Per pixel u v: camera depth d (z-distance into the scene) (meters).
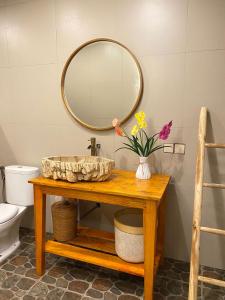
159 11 1.68
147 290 1.43
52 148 2.15
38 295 1.52
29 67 2.11
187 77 1.68
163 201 1.73
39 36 2.03
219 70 1.61
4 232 1.87
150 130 1.82
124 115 1.86
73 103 1.99
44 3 1.97
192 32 1.63
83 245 1.77
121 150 1.92
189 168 1.77
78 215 2.12
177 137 1.76
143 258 1.54
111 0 1.78
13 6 2.07
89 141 2.01
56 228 1.82
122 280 1.67
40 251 1.69
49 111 2.11
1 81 2.24
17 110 2.23
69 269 1.78
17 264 1.83
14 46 2.13
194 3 1.60
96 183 1.55
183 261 1.89
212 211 1.75
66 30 1.94
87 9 1.85
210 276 1.71
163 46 1.70
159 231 1.77
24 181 2.09
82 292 1.55
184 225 1.85
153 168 1.85
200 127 1.50
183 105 1.72
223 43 1.57
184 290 1.58
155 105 1.78
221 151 1.68
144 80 1.78
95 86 1.91
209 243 1.80
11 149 2.32
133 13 1.74
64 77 1.99
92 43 1.87
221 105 1.63
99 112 1.93
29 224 2.39
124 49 1.79
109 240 1.85
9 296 1.50
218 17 1.56
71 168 1.49
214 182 1.72
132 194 1.35
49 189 1.59
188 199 1.80
